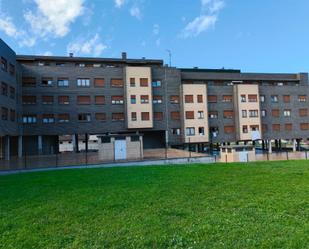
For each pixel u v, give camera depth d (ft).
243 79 191.83
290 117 182.70
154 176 43.98
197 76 184.24
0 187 38.32
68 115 147.95
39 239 19.16
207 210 24.53
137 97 155.43
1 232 20.74
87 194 31.81
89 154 137.90
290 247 16.44
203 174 44.47
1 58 112.27
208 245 17.24
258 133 172.45
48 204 27.86
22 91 142.10
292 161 67.41
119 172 51.31
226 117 172.55
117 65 174.70
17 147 143.13
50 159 111.65
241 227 20.02
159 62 180.04
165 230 19.90
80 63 169.99
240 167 52.95
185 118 163.22
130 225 21.25
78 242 18.44
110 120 152.97
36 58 163.63
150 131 165.48
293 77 203.21
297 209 23.85
